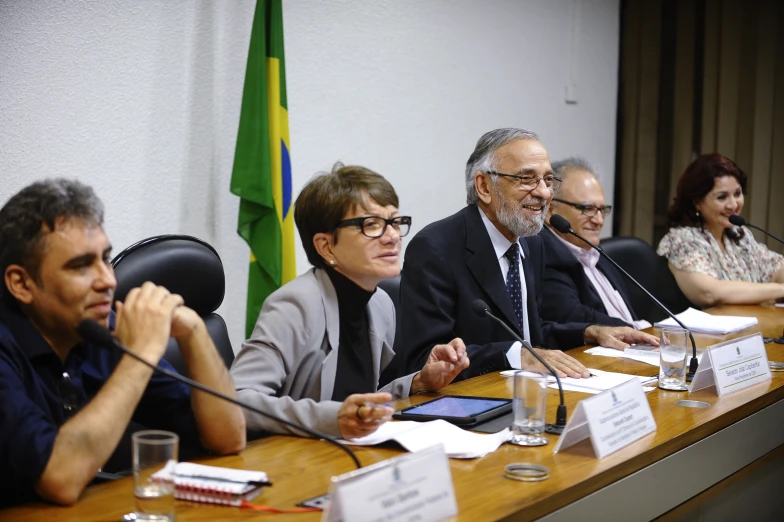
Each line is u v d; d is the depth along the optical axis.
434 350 2.04
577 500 1.43
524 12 4.84
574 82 5.21
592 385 2.15
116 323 1.47
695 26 5.38
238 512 1.27
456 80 4.48
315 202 1.94
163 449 1.20
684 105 5.43
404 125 4.23
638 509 1.60
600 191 3.41
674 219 4.20
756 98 5.20
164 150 3.30
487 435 1.67
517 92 4.85
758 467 2.12
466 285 2.61
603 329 2.79
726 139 5.28
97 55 3.07
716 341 2.91
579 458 1.56
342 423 1.63
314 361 1.93
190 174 3.38
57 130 2.99
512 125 4.84
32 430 1.33
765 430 2.13
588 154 5.41
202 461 1.52
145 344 1.43
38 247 1.41
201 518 1.24
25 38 2.89
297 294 1.94
